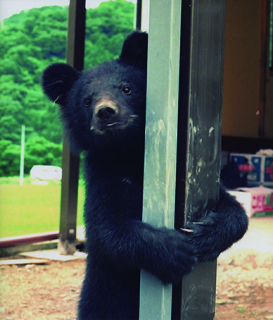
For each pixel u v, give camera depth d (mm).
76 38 6039
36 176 18750
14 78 22234
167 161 2473
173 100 2455
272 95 10531
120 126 2979
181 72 2482
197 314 2662
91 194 3025
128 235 2631
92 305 3178
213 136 2648
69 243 6555
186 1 2451
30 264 6168
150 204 2580
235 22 9531
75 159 6469
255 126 10203
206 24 2529
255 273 5781
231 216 2773
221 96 2678
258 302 4984
